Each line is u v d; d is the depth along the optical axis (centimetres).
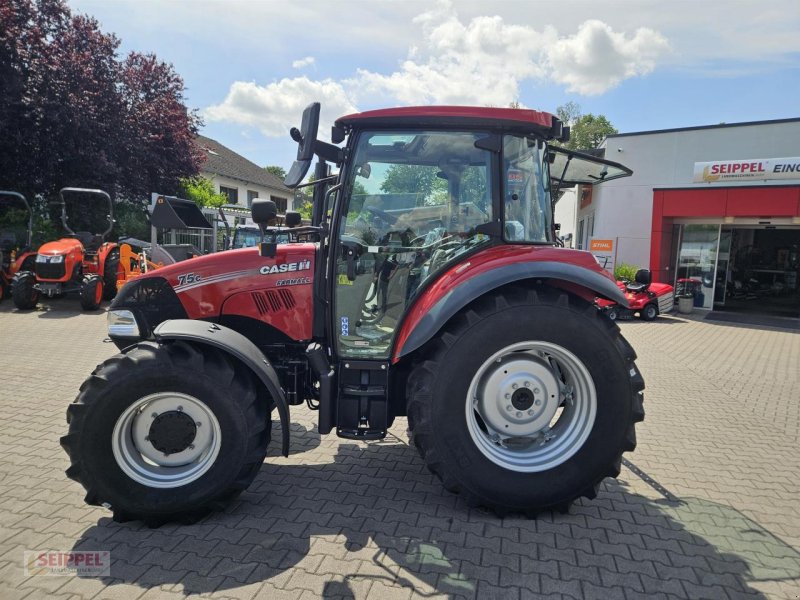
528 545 290
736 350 947
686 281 1520
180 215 1020
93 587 247
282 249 369
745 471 405
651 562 278
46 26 1423
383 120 331
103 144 1475
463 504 336
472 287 311
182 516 302
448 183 346
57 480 358
